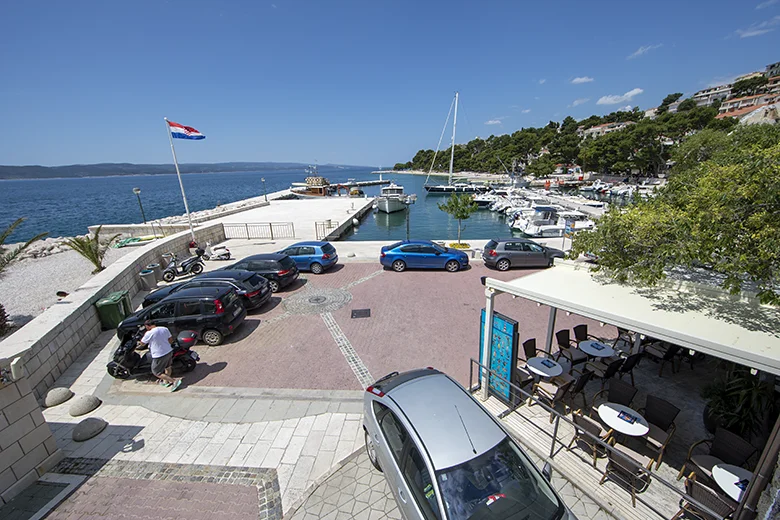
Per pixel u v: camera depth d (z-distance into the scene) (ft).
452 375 26.68
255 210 130.72
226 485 17.48
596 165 259.80
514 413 21.56
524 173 332.39
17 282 55.26
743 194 14.29
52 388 25.52
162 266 54.24
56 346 27.32
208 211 136.77
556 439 17.78
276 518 15.70
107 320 34.50
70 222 143.74
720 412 18.74
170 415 22.77
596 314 16.85
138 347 26.84
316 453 19.47
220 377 26.99
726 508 13.01
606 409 18.30
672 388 24.03
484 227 119.96
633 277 19.89
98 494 17.02
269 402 23.91
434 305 40.32
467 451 13.21
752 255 14.53
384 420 15.99
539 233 95.61
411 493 13.05
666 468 17.19
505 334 21.29
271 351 30.73
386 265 53.83
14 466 16.93
